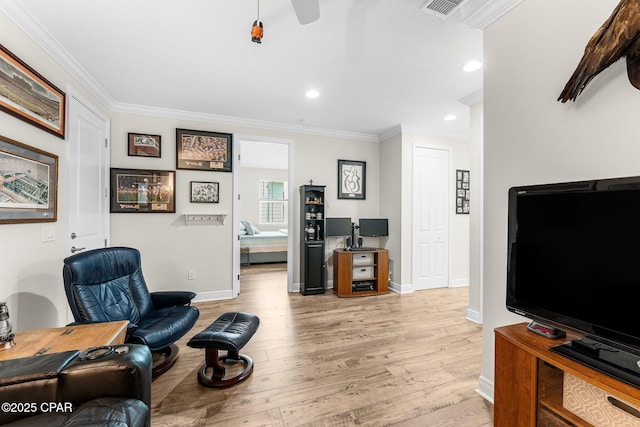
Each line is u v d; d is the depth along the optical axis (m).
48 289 2.01
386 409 1.65
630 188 0.94
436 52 2.25
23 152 1.74
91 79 2.66
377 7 1.74
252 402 1.71
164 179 3.50
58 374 1.03
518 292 1.32
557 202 1.17
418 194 4.27
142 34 2.00
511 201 1.35
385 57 2.32
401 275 4.16
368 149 4.68
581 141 1.28
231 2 1.70
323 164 4.40
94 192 2.83
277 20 1.86
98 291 2.04
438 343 2.52
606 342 1.01
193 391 1.81
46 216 1.97
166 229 3.53
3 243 1.61
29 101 1.81
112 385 1.06
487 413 1.63
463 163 4.55
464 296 3.99
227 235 3.84
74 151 2.41
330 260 4.46
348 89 2.92
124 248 2.40
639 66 1.03
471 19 1.75
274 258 6.46
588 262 1.06
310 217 4.18
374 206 4.71
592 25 1.24
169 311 2.33
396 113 3.62
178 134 3.57
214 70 2.53
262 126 3.98
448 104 3.30
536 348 1.14
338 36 2.04
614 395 0.87
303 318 3.12
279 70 2.53
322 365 2.13
